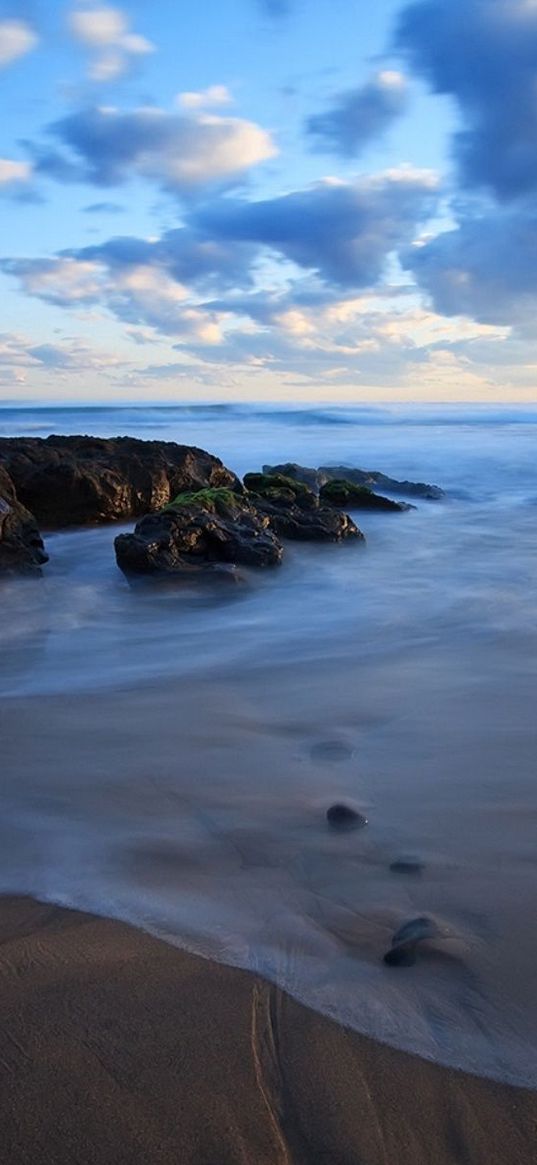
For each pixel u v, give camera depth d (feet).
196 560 32.30
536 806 12.75
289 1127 6.74
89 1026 7.79
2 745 15.57
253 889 10.43
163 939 9.31
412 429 146.82
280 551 33.81
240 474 73.31
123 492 42.83
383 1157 6.51
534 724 16.30
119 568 32.30
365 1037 7.77
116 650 22.86
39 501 41.24
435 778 13.80
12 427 136.77
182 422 166.30
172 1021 7.89
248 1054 7.48
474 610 26.40
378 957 9.00
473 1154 6.56
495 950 9.09
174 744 15.56
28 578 31.07
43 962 8.82
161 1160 6.39
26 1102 6.87
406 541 40.93
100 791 13.48
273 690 18.90
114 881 10.64
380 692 18.53
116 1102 6.89
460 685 18.89
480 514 50.24
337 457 88.07
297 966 8.81
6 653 22.52
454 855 11.25
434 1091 7.16
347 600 28.63
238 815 12.54
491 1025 7.96
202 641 23.77
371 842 11.64
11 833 12.02
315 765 14.46
